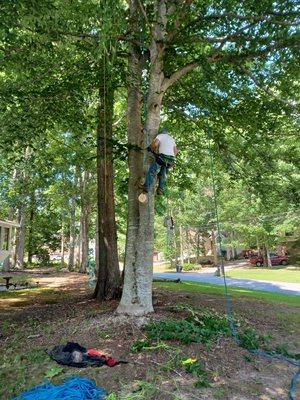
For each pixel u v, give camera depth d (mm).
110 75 7820
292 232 33781
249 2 7484
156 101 7773
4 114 9125
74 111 10141
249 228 29984
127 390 4676
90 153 16484
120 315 7398
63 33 6953
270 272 29656
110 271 11398
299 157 11266
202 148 13086
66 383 4730
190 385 4848
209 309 9102
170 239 21000
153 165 7020
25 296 14391
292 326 8414
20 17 5309
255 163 11477
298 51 7746
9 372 5230
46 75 9234
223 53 8523
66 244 40938
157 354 5699
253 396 4711
